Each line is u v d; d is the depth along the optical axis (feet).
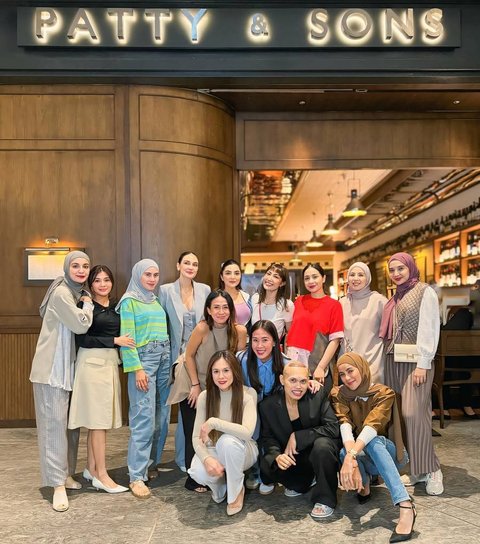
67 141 18.29
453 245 32.55
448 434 16.40
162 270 18.42
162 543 9.22
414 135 21.40
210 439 10.77
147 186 18.38
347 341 12.50
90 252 18.33
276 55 17.28
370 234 52.24
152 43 16.88
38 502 11.22
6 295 18.21
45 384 11.13
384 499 10.99
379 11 17.11
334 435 10.44
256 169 21.13
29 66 17.01
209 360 11.46
